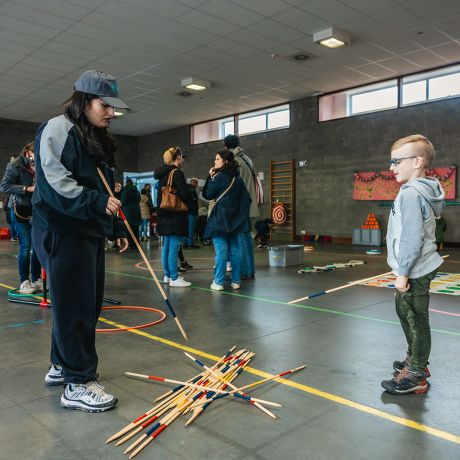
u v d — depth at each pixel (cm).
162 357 238
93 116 178
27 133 1378
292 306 358
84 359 179
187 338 272
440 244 888
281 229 1204
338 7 638
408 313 191
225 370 215
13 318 323
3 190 390
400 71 928
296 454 144
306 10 647
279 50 801
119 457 143
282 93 1088
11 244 1048
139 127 1466
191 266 582
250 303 370
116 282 480
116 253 793
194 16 661
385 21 686
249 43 768
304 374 213
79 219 171
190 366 224
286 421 166
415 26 703
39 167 168
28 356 242
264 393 191
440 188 188
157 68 893
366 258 709
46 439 154
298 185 1167
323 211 1120
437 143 920
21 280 412
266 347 254
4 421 167
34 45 765
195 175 1420
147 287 449
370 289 431
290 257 607
